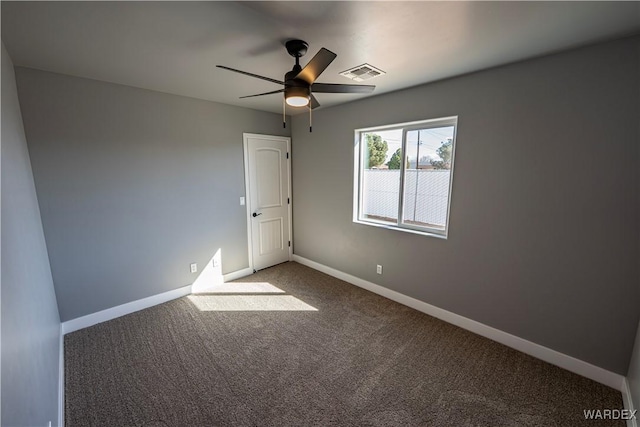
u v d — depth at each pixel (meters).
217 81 2.60
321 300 3.26
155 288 3.12
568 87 1.91
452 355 2.28
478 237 2.47
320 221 4.04
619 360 1.89
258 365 2.17
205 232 3.48
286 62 2.16
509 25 1.58
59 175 2.43
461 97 2.43
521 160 2.16
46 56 2.01
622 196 1.79
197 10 1.45
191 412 1.75
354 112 3.33
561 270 2.07
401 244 3.10
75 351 2.31
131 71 2.34
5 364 0.88
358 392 1.91
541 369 2.12
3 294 0.96
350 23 1.57
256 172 3.93
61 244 2.49
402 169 3.08
